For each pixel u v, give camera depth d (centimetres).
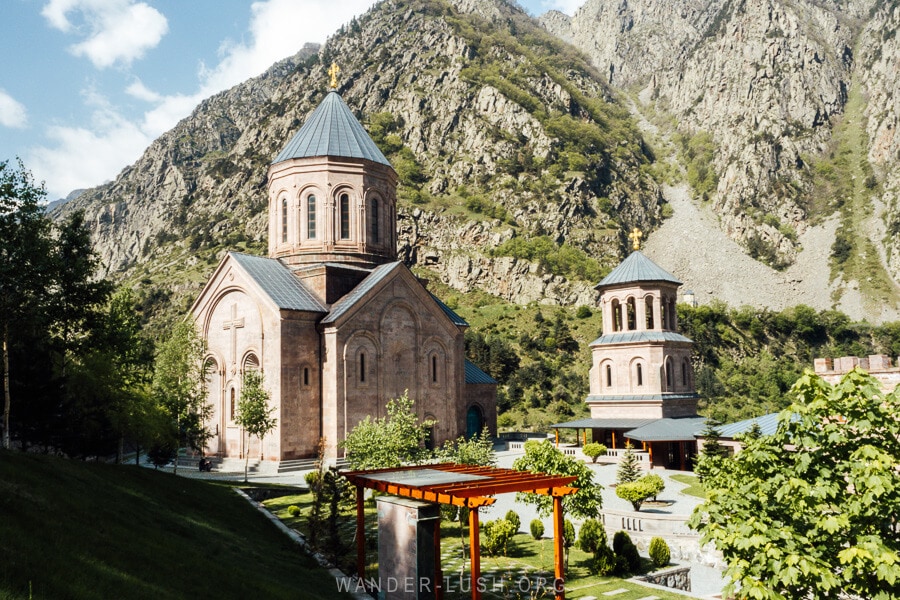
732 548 1161
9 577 1070
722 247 18625
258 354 4244
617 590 1952
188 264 16325
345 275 4612
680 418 5316
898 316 14950
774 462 1209
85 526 1543
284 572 1891
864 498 1046
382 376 4453
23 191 2739
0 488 1560
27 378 3325
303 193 4794
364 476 1919
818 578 1036
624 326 5662
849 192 19275
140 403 3719
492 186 17212
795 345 14025
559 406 9769
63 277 2825
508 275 14550
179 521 2088
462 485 1617
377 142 18638
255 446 4216
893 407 1173
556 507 1719
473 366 6159
